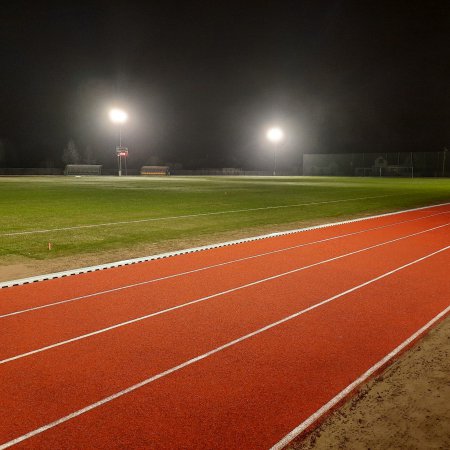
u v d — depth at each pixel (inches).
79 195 906.1
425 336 176.7
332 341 173.2
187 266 295.3
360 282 257.1
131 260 308.3
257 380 142.6
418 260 316.5
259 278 265.4
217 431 116.0
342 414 123.1
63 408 126.2
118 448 109.1
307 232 445.7
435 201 821.9
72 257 323.3
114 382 140.8
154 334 179.3
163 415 123.0
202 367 151.3
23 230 443.2
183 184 1429.6
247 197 882.1
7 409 125.5
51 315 200.5
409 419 120.6
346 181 1772.9
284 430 116.6
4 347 166.4
